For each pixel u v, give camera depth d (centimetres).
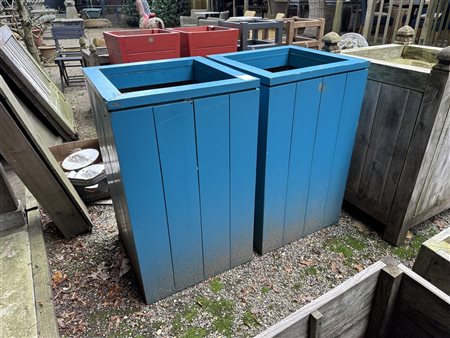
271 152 169
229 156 155
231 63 178
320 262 195
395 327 112
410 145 183
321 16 653
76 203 207
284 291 176
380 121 197
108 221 232
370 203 218
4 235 209
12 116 175
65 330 156
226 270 189
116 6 1389
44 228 223
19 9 452
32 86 309
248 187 170
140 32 299
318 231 221
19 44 405
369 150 209
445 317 97
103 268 191
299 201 197
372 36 610
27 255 193
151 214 146
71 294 175
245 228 182
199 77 183
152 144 131
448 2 463
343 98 180
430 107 170
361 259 197
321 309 97
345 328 108
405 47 270
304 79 160
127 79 171
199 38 266
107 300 172
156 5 1104
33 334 149
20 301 164
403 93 181
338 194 217
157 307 168
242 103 145
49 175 192
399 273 103
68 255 201
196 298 173
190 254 169
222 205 166
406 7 603
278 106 158
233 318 162
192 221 161
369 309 112
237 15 904
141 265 156
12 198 210
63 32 586
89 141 278
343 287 101
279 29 331
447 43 479
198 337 154
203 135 142
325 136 186
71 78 605
